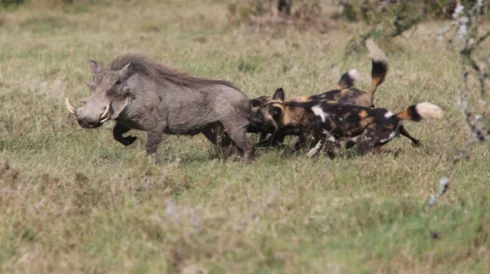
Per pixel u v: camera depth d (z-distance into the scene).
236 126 27.31
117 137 27.67
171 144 30.28
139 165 24.66
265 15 67.94
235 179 24.58
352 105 27.80
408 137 28.39
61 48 56.47
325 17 67.75
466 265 17.58
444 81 39.97
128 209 20.89
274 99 29.27
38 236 19.62
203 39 59.41
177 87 26.66
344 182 24.45
